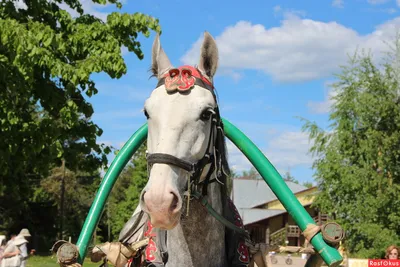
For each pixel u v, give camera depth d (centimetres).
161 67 344
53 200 4469
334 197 1975
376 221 1873
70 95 1173
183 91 305
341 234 328
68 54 1164
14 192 1315
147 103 310
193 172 300
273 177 355
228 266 352
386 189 1859
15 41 989
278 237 3319
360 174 1884
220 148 330
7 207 3847
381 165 1883
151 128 305
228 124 368
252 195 4469
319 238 333
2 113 1064
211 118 315
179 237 335
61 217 4366
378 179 1859
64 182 4481
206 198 330
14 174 1259
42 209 4341
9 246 1328
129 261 367
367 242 1894
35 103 1273
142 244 356
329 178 1948
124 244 359
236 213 365
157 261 338
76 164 1287
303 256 724
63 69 1038
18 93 1053
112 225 5078
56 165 1326
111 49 1147
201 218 333
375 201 1845
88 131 1282
